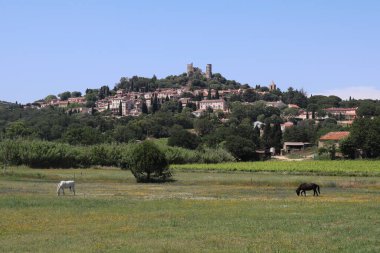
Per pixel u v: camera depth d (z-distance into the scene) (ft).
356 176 326.44
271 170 374.22
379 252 83.15
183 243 92.02
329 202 173.58
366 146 522.06
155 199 184.96
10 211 142.51
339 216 130.52
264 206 158.10
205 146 629.92
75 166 426.92
